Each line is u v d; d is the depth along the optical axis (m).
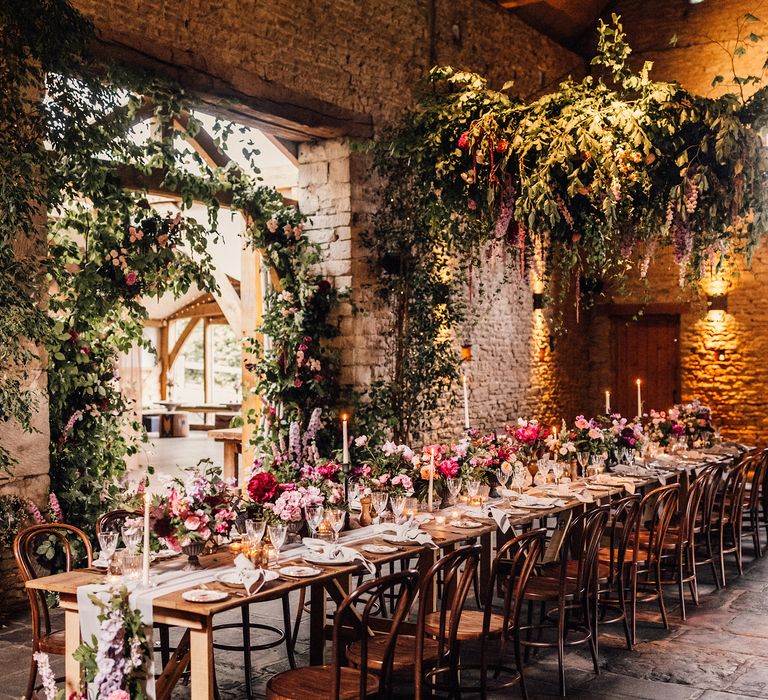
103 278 6.26
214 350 21.62
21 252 5.76
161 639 4.65
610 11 12.64
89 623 3.68
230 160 7.67
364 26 8.47
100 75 6.11
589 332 13.51
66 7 5.46
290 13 7.64
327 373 8.41
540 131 6.60
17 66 5.30
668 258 12.77
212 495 4.10
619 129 6.27
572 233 7.37
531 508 5.71
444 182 7.38
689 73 12.19
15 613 5.78
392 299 8.78
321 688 3.51
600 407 13.43
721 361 12.38
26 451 5.85
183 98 6.63
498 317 11.20
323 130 8.15
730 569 7.36
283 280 8.25
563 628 4.58
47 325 5.56
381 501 4.91
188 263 6.68
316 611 4.56
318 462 5.31
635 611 5.77
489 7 10.46
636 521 5.45
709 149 6.32
